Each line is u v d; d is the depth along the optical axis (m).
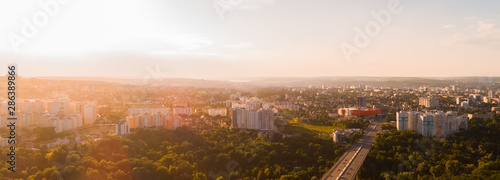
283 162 181.25
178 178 155.25
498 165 156.38
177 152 189.62
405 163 174.25
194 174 160.38
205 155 186.88
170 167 160.12
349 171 158.38
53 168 144.75
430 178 154.88
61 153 158.00
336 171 158.75
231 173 168.25
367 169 174.88
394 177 162.75
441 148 190.12
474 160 172.88
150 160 172.00
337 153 189.00
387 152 188.62
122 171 150.00
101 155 167.50
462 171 157.50
